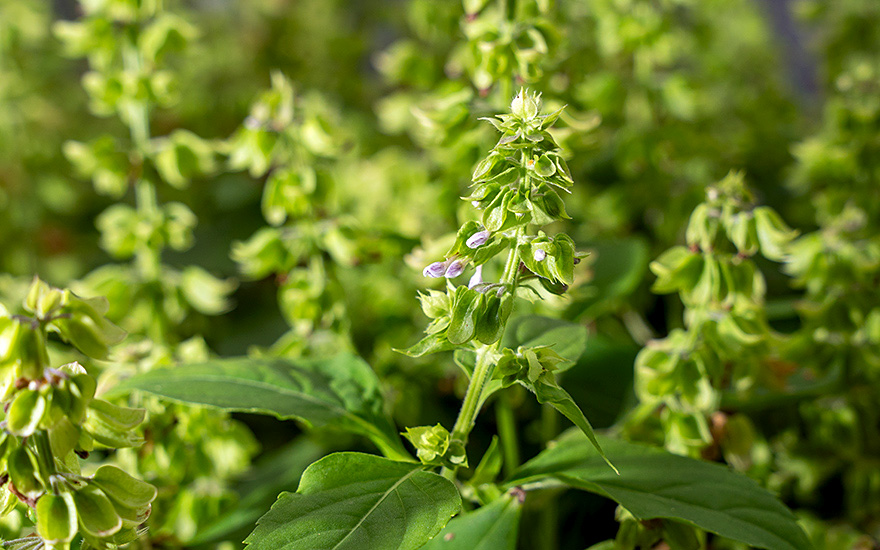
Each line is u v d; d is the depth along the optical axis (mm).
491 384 525
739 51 1300
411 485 508
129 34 666
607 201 873
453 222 713
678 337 599
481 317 495
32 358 461
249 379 571
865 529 655
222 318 1021
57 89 1291
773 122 1100
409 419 685
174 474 593
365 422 564
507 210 489
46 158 1151
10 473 468
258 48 1313
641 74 855
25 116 1128
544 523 641
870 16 1060
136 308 665
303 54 1324
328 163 722
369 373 576
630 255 754
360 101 1339
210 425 601
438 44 918
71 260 1166
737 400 643
